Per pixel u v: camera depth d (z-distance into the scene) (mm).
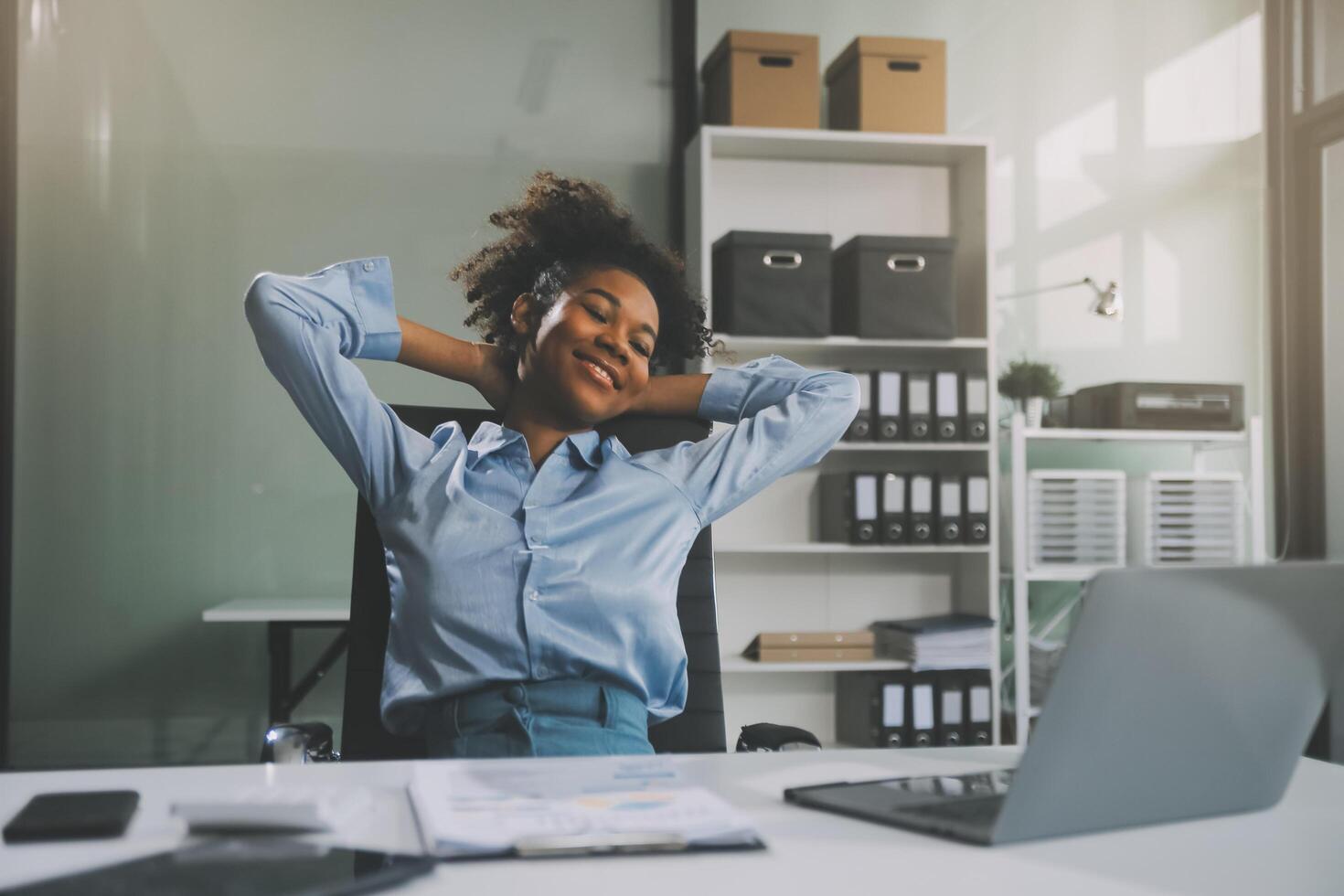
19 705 3648
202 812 779
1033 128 4074
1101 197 4113
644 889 677
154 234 3732
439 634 1386
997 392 3801
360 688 1507
